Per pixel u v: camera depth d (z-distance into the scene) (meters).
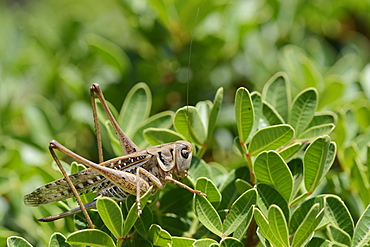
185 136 0.56
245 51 0.64
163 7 0.62
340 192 0.56
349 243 0.53
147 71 0.63
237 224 0.53
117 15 0.70
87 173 0.55
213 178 0.56
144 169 0.56
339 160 0.57
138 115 0.58
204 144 0.56
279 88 0.57
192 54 0.63
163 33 0.63
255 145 0.54
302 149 0.55
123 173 0.56
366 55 0.66
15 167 0.60
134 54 0.63
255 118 0.55
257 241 0.54
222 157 0.62
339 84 0.60
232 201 0.55
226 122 0.62
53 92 0.65
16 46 0.65
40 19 0.74
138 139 0.57
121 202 0.55
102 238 0.53
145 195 0.53
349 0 0.65
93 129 0.62
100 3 0.77
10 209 0.58
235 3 0.64
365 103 0.60
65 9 0.76
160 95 0.63
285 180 0.54
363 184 0.55
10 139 0.61
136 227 0.54
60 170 0.55
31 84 0.65
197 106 0.57
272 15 0.65
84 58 0.66
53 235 0.53
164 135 0.56
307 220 0.52
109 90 0.63
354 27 0.66
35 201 0.55
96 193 0.56
